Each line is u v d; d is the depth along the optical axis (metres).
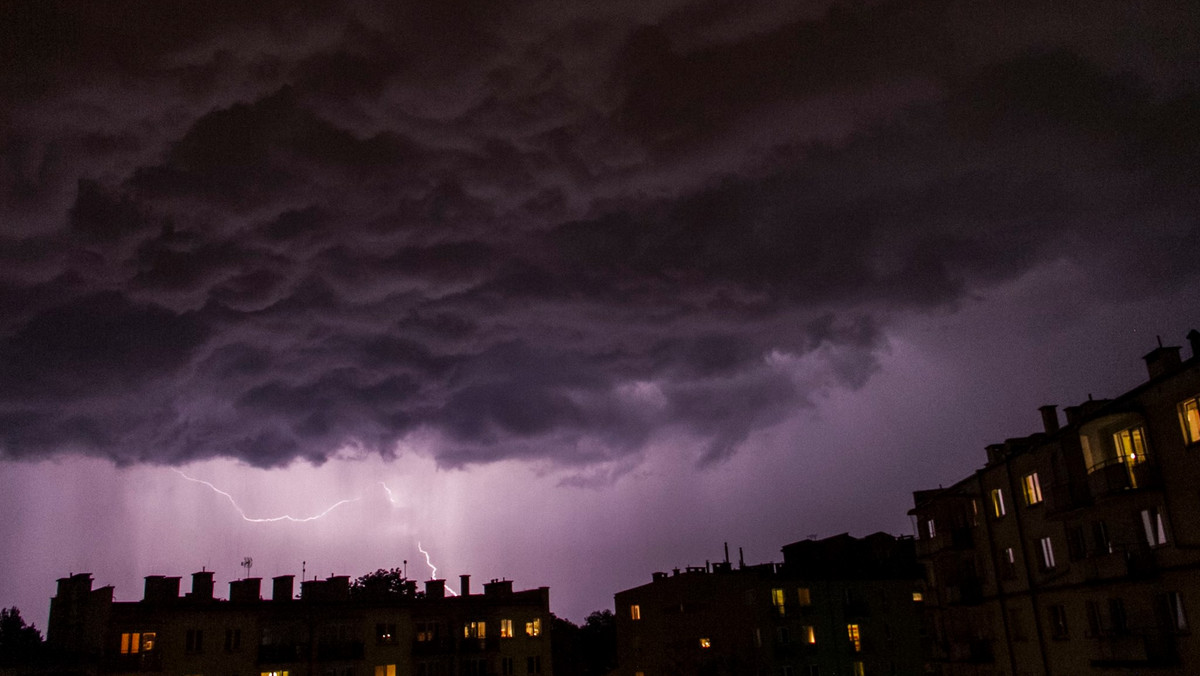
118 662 57.19
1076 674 42.06
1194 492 34.03
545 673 73.25
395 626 68.81
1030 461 46.12
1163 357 37.00
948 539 52.62
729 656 74.38
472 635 71.31
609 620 141.62
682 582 78.56
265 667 62.59
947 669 55.09
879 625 76.62
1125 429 38.12
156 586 62.84
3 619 97.94
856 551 83.19
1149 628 36.38
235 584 67.12
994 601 49.66
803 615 74.62
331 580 71.38
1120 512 38.03
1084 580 40.38
